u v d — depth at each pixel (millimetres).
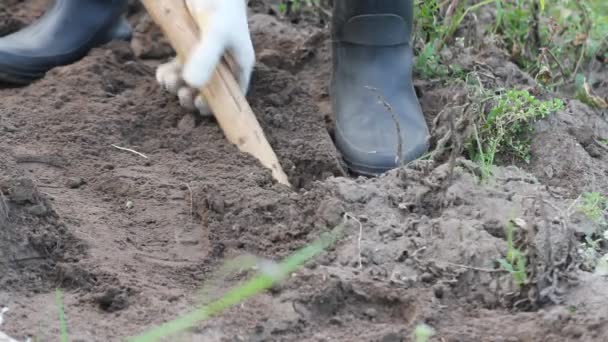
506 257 3482
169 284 3420
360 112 4629
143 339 2887
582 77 5316
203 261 3592
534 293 3318
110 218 3855
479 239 3568
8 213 3482
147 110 4695
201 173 4207
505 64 5281
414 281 3430
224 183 4098
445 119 4602
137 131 4574
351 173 4512
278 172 4242
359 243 3607
